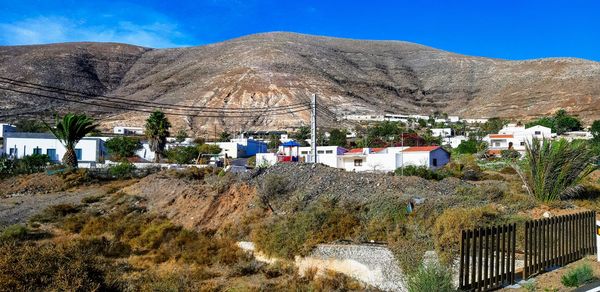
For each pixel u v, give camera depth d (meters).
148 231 23.86
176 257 20.39
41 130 104.00
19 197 37.22
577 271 11.52
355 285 15.79
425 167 45.44
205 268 18.84
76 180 42.16
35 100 194.88
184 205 27.62
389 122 152.75
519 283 11.68
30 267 14.05
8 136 63.50
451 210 17.12
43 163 52.69
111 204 31.38
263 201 24.67
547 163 21.50
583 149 21.86
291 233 19.41
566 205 20.56
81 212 30.41
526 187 23.12
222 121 171.00
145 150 79.88
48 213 29.95
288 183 27.34
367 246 16.88
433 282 10.66
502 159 62.06
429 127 160.25
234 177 30.61
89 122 50.38
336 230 19.00
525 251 12.02
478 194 22.97
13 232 24.20
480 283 11.14
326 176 28.00
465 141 98.19
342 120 176.88
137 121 161.62
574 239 13.74
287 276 17.28
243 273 17.80
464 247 11.62
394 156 56.53
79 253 15.68
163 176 37.12
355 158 59.59
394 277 15.62
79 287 13.66
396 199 20.38
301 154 70.69
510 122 176.12
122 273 17.05
